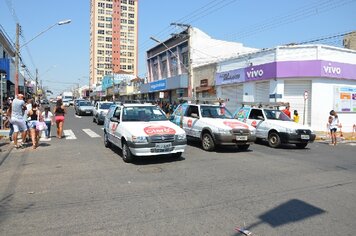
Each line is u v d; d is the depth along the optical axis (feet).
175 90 119.75
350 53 73.41
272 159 32.55
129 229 14.33
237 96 84.02
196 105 41.60
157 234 13.80
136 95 168.96
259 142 47.96
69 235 13.69
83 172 25.58
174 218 15.67
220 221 15.33
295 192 20.34
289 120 45.37
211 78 94.02
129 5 267.39
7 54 123.34
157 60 139.64
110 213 16.31
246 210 16.89
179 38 116.88
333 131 49.60
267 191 20.47
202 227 14.60
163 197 19.02
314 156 35.58
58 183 22.20
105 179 23.31
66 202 18.07
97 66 262.88
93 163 29.27
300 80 69.10
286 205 17.78
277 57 69.31
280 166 28.81
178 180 23.07
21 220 15.38
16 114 37.52
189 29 106.32
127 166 27.99
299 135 41.11
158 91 132.16
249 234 13.88
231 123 37.19
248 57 78.38
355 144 50.52
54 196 19.19
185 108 43.57
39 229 14.32
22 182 22.47
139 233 13.89
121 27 266.16
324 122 68.74
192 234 13.83
